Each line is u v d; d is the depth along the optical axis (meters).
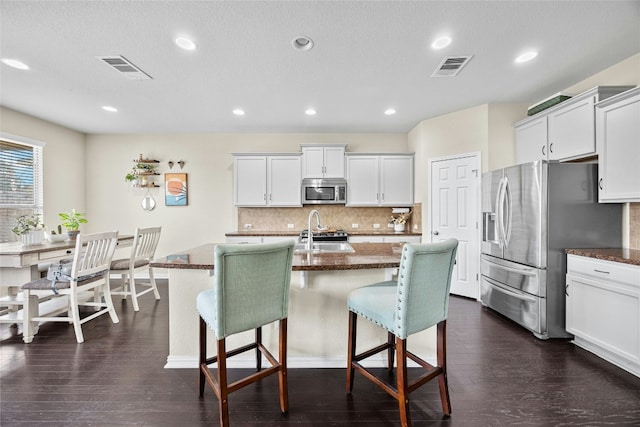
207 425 1.57
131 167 4.81
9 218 3.66
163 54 2.34
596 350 2.27
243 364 2.12
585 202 2.54
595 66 2.60
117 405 1.72
